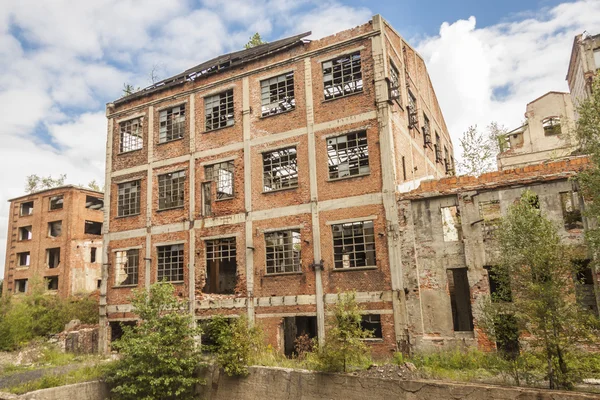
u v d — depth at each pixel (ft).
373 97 57.41
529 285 33.30
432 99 85.30
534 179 47.16
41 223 124.36
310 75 62.34
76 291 116.06
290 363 45.88
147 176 74.64
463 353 46.09
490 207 57.93
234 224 64.28
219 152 68.03
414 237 52.26
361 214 55.47
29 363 63.31
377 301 52.54
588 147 35.09
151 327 46.42
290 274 58.54
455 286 62.54
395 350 50.39
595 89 35.17
